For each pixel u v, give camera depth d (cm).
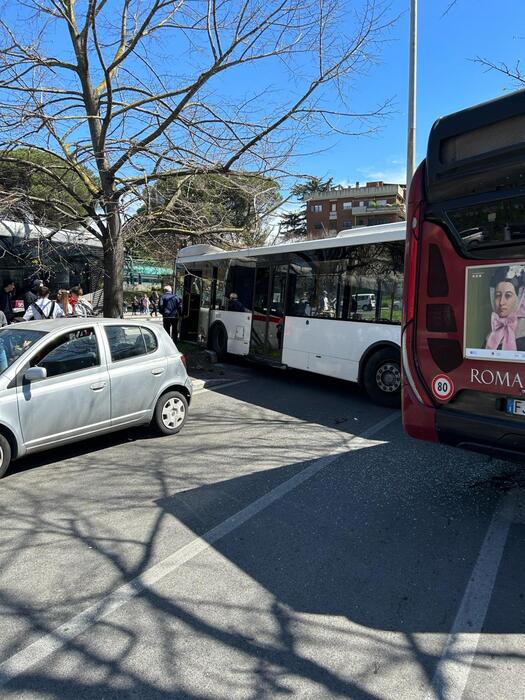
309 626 282
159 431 653
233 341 1239
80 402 559
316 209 6469
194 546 372
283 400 890
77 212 1045
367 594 311
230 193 1104
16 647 267
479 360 377
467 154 379
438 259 401
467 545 369
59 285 1229
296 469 529
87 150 960
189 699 232
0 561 354
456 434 391
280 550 364
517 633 275
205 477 510
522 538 379
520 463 360
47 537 388
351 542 375
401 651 262
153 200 997
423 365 415
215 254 1335
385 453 576
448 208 391
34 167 966
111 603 304
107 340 602
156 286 3122
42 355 539
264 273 1119
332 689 237
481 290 374
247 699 231
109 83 892
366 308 849
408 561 348
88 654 262
